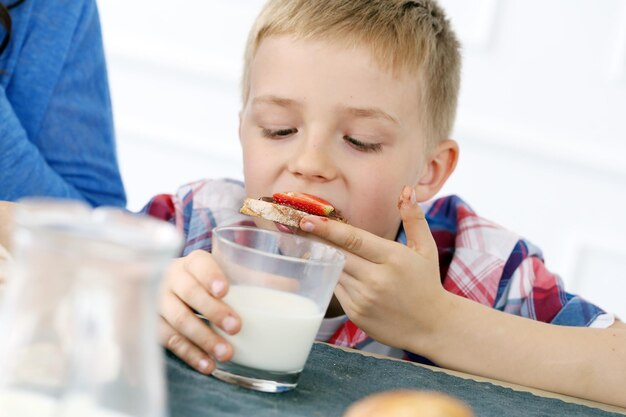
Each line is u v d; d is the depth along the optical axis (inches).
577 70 115.3
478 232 60.9
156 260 18.3
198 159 124.6
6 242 42.8
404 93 53.1
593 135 116.3
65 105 67.5
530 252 60.6
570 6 114.2
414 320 42.3
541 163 117.7
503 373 42.0
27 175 62.0
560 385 41.5
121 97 123.8
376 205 52.4
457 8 116.0
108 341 18.0
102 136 70.2
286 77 51.3
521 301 57.8
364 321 43.0
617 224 117.9
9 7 65.5
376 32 52.1
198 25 121.9
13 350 18.6
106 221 18.9
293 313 29.9
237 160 123.8
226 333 30.1
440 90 59.1
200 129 123.9
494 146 118.0
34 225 18.0
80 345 17.8
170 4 121.6
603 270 119.5
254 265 30.6
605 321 52.9
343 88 50.8
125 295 18.1
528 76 116.3
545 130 117.0
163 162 125.0
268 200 48.5
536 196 118.6
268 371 29.7
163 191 125.6
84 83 69.0
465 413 22.4
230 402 27.1
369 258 41.6
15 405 18.1
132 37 122.6
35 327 18.4
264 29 53.8
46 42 66.9
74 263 17.8
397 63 52.4
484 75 116.9
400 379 34.6
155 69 122.9
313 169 50.1
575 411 35.1
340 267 31.7
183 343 31.1
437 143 60.8
